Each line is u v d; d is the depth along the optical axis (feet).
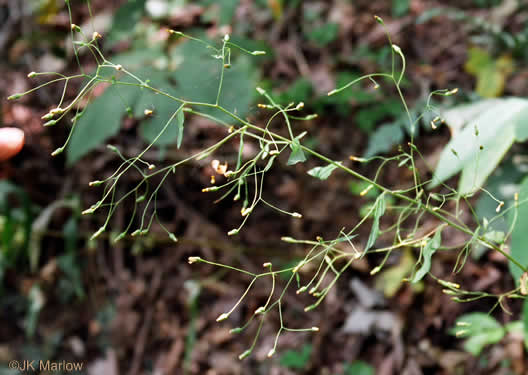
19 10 9.36
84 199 8.27
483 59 7.04
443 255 6.89
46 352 7.97
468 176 3.84
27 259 8.16
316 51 8.90
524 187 3.62
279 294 7.61
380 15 9.09
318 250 7.50
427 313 6.91
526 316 3.59
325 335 7.22
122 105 5.56
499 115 3.98
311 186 7.85
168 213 8.14
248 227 7.92
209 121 7.95
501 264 6.72
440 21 8.74
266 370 7.24
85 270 8.21
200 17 8.55
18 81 8.80
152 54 5.98
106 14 9.02
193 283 7.09
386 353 6.90
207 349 7.53
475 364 6.48
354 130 7.96
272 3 8.69
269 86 8.14
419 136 7.55
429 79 8.04
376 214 3.15
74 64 8.71
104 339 7.96
